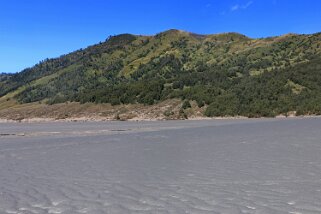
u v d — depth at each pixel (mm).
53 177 11797
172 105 111812
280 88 109188
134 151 18688
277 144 18859
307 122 45562
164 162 14234
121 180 10859
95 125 70688
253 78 122562
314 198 7840
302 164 12391
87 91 148375
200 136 27297
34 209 7828
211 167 12586
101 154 17891
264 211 7051
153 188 9570
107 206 7887
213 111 102562
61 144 25156
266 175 10727
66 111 128250
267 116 96500
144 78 172000
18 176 12273
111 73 198750
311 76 114438
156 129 46469
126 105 120438
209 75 135375
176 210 7363
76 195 9047
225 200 8000
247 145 19156
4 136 40250
